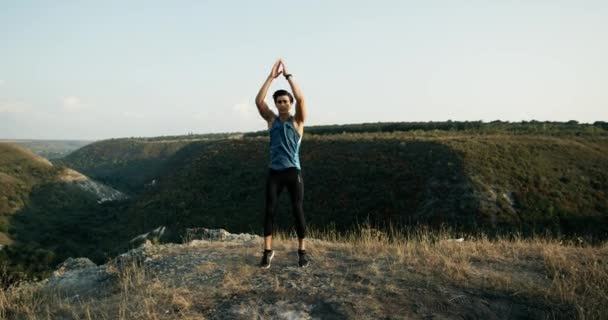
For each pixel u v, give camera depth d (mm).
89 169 176625
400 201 41312
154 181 126000
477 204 37219
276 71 4520
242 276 4598
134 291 4688
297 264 4969
